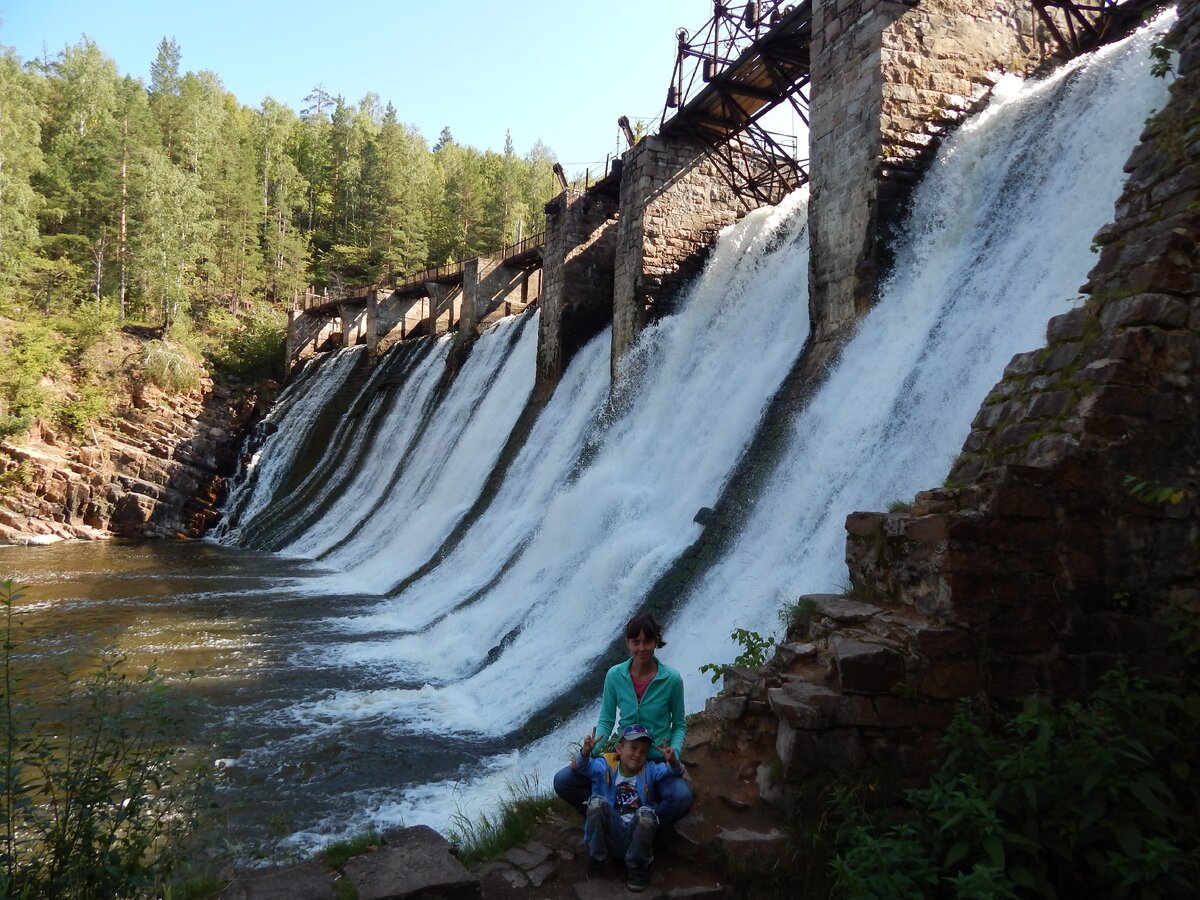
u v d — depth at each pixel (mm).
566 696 12961
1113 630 6340
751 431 17016
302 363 55844
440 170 121438
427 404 39344
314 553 33125
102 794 5562
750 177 26328
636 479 20234
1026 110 14297
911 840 5207
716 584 13875
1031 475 6344
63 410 42000
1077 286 11227
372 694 14734
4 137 62406
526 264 40906
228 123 96750
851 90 16094
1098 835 4973
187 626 19797
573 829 6102
